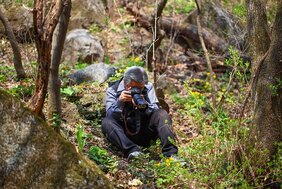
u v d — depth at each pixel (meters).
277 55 4.99
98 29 11.05
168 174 4.80
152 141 5.85
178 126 6.69
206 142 4.90
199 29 7.68
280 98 4.99
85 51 9.48
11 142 3.55
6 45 9.34
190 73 9.80
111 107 5.82
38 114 3.94
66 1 4.27
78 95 6.77
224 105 7.35
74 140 5.59
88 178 3.54
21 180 3.53
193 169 5.00
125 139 5.60
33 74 7.46
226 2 11.29
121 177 5.04
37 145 3.55
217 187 4.46
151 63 9.17
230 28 10.52
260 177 4.82
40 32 3.84
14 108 3.57
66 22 4.59
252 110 5.33
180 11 12.52
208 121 6.21
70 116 6.25
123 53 10.27
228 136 5.27
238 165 4.83
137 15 11.61
